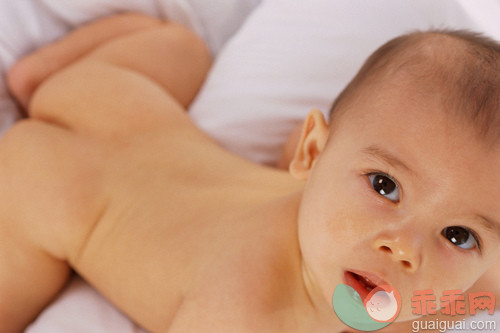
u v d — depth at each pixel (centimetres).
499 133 62
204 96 125
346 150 69
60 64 124
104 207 91
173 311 81
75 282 96
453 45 69
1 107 122
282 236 76
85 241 90
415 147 63
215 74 127
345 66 117
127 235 87
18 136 98
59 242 90
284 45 122
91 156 95
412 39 73
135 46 123
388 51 73
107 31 130
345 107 74
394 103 67
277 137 118
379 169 65
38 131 99
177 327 72
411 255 61
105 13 135
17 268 89
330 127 76
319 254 68
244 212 82
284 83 119
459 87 64
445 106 64
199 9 143
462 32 76
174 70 125
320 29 121
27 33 128
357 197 66
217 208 85
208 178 92
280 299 72
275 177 95
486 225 63
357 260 65
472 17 118
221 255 76
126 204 90
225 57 129
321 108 116
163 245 83
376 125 67
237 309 70
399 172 64
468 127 62
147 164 94
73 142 97
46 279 91
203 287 73
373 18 118
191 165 95
